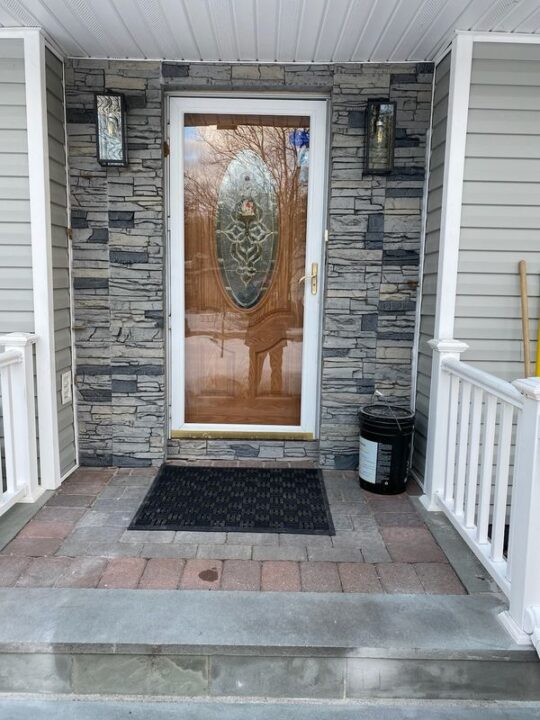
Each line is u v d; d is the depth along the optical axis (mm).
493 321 2742
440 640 1718
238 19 2383
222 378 3318
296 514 2590
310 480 3012
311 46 2666
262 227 3189
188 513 2572
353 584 2025
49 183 2703
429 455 2736
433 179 2859
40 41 2553
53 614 1799
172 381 3246
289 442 3287
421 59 2834
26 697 1711
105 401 3125
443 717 1669
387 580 2057
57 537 2332
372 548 2293
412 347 3119
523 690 1731
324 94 2990
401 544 2332
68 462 3037
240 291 3252
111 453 3164
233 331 3281
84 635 1700
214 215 3174
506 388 1889
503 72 2562
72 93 2877
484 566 2096
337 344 3109
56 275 2828
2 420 2756
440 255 2715
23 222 2688
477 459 2250
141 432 3152
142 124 2910
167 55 2805
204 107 3014
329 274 3051
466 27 2463
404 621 1803
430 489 2689
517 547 1758
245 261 3223
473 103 2580
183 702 1701
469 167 2627
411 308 3082
